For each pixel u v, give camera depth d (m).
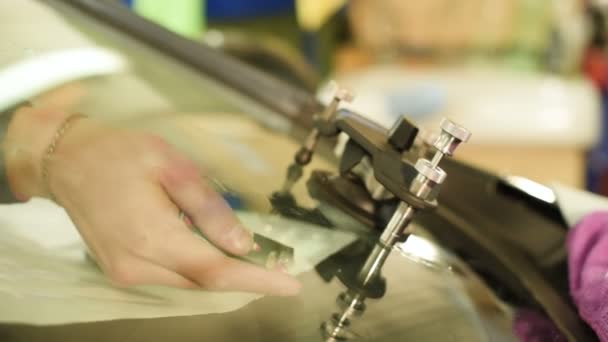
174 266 0.50
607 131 2.34
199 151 0.63
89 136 0.57
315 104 0.87
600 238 0.59
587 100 2.23
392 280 0.53
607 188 2.28
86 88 0.67
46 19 0.73
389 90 2.26
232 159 0.63
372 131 0.58
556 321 0.56
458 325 0.52
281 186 0.59
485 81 2.30
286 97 0.88
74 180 0.54
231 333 0.48
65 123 0.58
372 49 2.60
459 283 0.55
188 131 0.67
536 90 2.25
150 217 0.52
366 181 0.57
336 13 2.72
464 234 0.62
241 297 0.49
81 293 0.49
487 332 0.52
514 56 2.52
